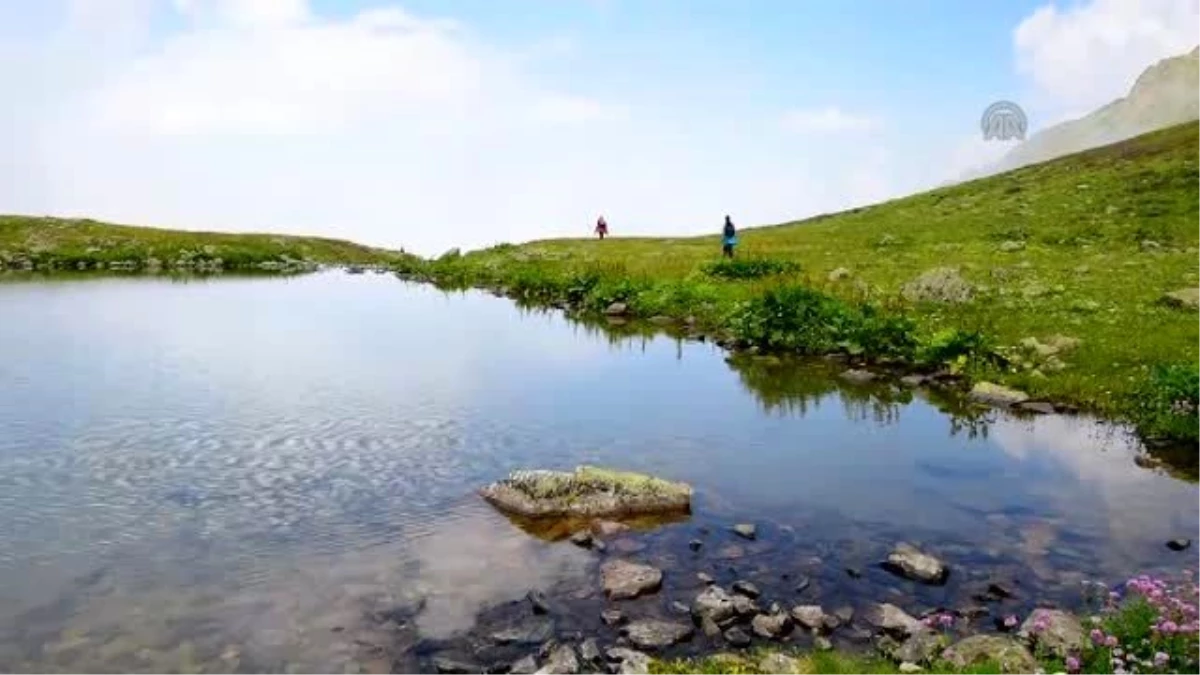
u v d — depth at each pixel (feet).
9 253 244.22
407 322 127.54
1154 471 56.54
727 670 31.35
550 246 235.61
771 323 103.09
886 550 43.80
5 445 59.41
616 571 39.83
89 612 36.17
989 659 31.37
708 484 53.93
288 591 38.29
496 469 56.08
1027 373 79.36
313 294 171.53
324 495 50.67
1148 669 28.81
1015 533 46.01
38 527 45.19
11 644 33.53
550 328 120.88
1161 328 88.07
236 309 141.49
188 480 52.90
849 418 70.49
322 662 32.58
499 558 42.11
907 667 31.55
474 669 32.14
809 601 38.09
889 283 125.80
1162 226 166.71
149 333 111.34
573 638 34.50
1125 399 70.13
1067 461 58.85
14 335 107.34
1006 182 257.96
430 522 46.73
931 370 85.15
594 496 49.01
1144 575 39.68
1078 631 33.06
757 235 232.12
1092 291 110.42
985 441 63.77
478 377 85.76
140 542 43.47
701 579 39.93
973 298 109.29
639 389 80.84
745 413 72.02
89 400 72.64
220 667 32.12
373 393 77.46
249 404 72.28
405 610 36.68
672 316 124.88
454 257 251.60
